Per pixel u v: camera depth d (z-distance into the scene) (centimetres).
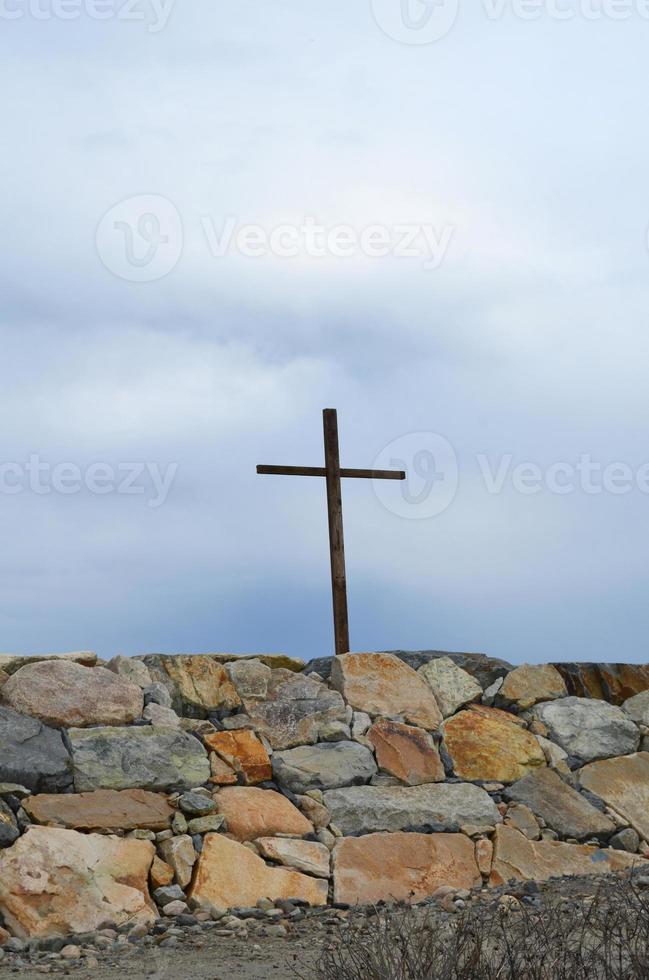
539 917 658
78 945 709
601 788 978
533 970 541
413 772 926
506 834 905
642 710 1052
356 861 845
